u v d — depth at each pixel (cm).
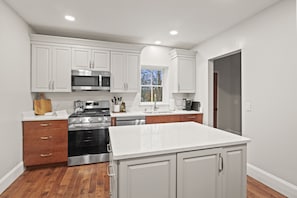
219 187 148
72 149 304
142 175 125
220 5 238
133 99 412
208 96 382
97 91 385
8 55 237
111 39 377
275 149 232
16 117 259
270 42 239
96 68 350
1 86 221
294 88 210
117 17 274
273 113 235
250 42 272
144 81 437
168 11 255
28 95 303
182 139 157
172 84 436
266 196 215
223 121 513
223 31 331
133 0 226
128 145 138
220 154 147
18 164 264
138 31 332
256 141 260
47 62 321
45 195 216
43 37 313
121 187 120
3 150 225
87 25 305
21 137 275
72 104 368
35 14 264
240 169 156
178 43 408
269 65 241
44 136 288
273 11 235
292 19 212
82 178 260
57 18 277
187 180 138
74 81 334
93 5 238
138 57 382
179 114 381
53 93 356
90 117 315
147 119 358
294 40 210
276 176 230
